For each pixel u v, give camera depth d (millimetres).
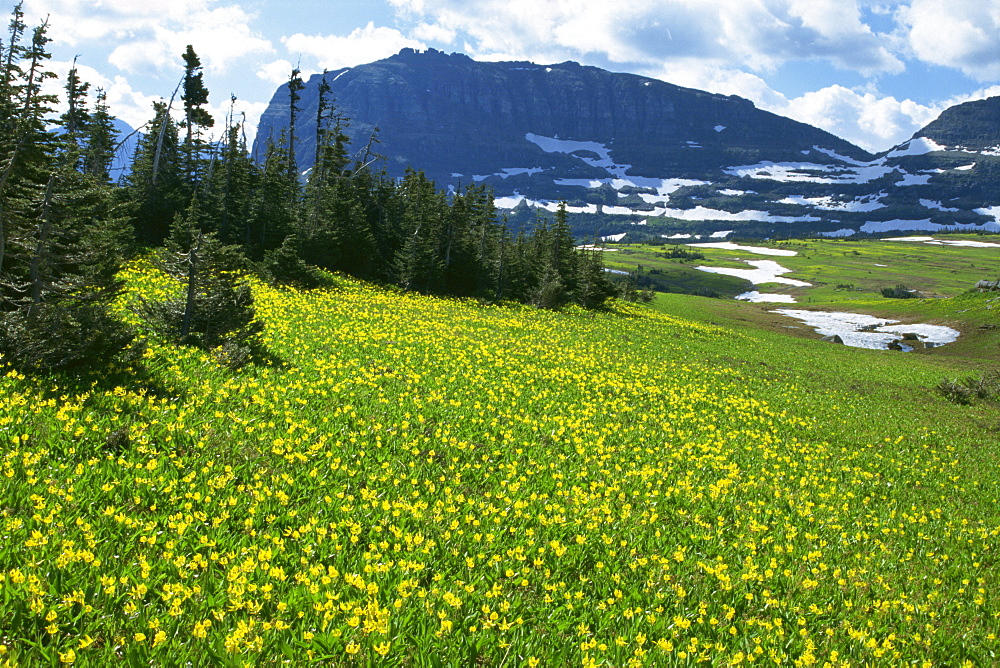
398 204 63938
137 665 4789
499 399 17516
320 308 30875
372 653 5352
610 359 30234
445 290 56938
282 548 6992
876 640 7172
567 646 6047
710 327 64062
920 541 11344
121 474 8016
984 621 8266
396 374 18516
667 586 7906
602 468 12641
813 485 14141
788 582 8609
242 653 5020
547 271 61750
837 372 40500
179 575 6113
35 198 11891
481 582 7129
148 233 46062
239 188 47469
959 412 29625
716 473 13750
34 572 5633
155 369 13281
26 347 10898
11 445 8094
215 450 9531
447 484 10305
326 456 10281
